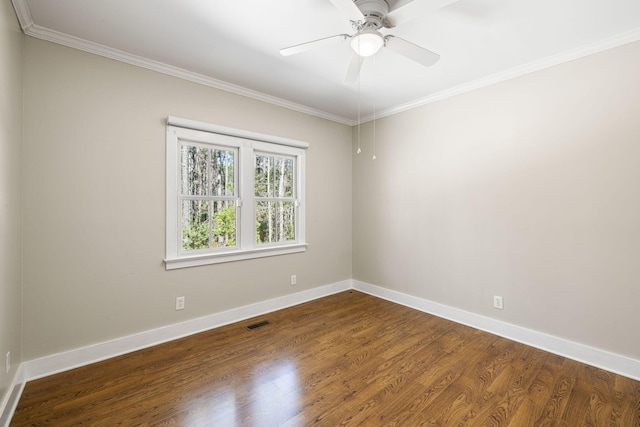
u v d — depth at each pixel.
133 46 2.32
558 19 1.95
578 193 2.35
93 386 1.99
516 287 2.71
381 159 3.93
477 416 1.73
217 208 3.05
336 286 4.16
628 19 1.95
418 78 2.88
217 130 2.94
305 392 1.94
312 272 3.87
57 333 2.17
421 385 2.02
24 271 2.04
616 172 2.18
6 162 1.67
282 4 1.82
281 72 2.77
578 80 2.33
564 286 2.43
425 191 3.43
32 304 2.07
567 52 2.36
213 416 1.71
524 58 2.48
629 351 2.13
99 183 2.34
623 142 2.15
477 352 2.48
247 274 3.23
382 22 1.71
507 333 2.76
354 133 4.31
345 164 4.26
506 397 1.90
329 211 4.06
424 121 3.42
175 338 2.72
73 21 2.00
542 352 2.48
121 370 2.19
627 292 2.14
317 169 3.91
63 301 2.19
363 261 4.20
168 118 2.63
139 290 2.54
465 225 3.07
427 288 3.42
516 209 2.70
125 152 2.46
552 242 2.49
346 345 2.60
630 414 1.74
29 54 2.06
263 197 3.43
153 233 2.61
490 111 2.85
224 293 3.05
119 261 2.44
